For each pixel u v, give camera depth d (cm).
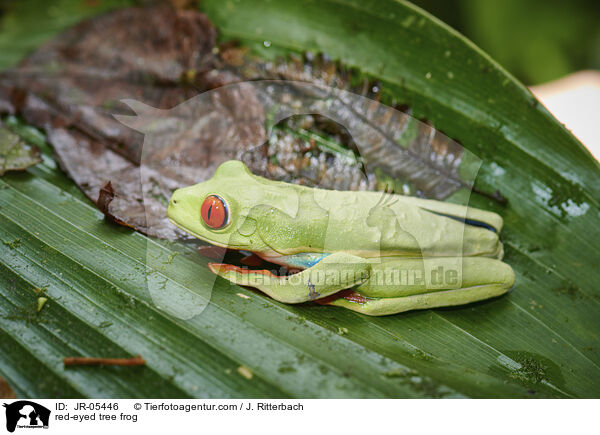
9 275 16
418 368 16
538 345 17
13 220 17
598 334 17
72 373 15
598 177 18
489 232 17
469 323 17
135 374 15
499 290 17
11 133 19
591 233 18
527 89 19
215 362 15
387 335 16
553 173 18
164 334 16
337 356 16
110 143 19
